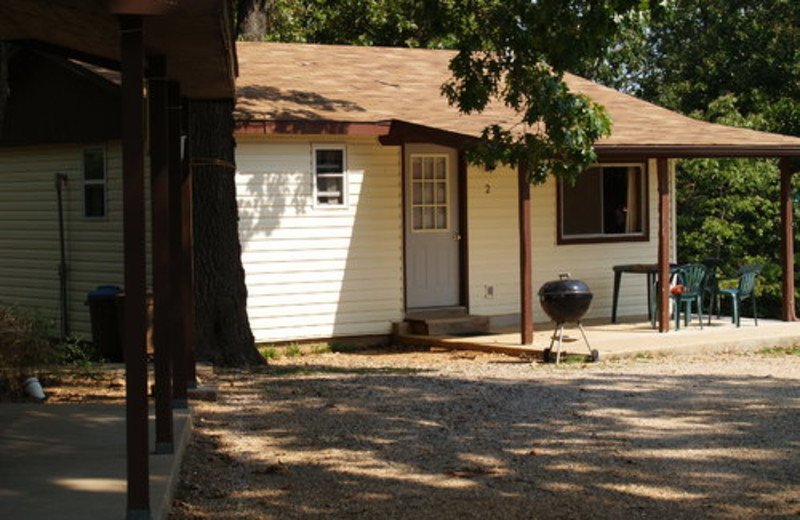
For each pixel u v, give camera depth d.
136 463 5.32
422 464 7.42
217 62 6.94
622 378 11.48
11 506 5.58
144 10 5.12
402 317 15.59
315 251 14.86
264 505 6.35
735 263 23.84
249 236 14.38
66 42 7.11
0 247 17.14
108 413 8.44
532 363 13.05
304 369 12.31
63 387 10.44
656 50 29.94
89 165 15.43
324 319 14.95
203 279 12.27
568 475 7.12
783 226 16.67
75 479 6.20
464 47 11.33
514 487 6.81
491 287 16.39
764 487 6.84
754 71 26.77
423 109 15.66
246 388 10.58
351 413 9.27
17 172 16.75
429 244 16.02
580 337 14.80
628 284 17.58
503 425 8.77
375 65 18.12
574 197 17.14
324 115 14.53
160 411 6.89
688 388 10.73
